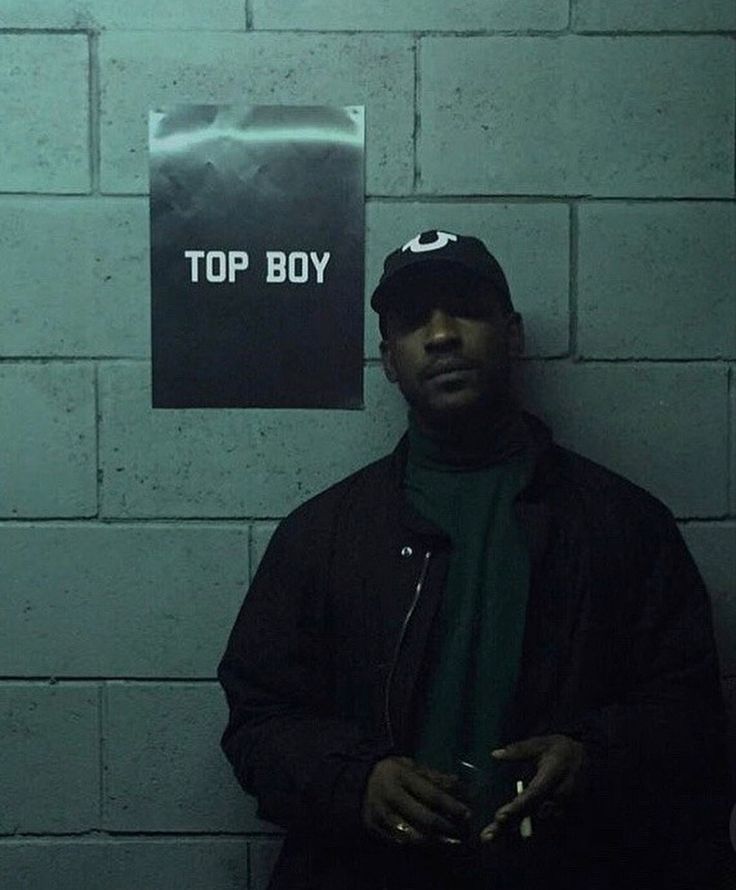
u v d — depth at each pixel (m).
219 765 2.13
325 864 1.76
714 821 2.03
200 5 2.09
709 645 1.80
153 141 2.10
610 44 2.10
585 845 1.73
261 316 2.12
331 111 2.10
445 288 1.81
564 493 1.82
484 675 1.71
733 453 2.12
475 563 1.74
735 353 2.12
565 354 2.12
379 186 2.11
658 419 2.12
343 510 1.86
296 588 1.83
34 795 2.12
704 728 1.75
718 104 2.10
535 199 2.11
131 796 2.13
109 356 2.11
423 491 1.80
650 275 2.12
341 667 1.79
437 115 2.10
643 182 2.11
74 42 2.09
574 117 2.10
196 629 2.12
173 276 2.11
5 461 2.11
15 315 2.10
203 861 2.13
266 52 2.10
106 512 2.12
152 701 2.13
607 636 1.77
